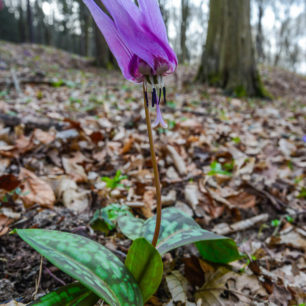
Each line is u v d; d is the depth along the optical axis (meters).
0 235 0.26
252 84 1.43
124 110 0.75
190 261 0.26
